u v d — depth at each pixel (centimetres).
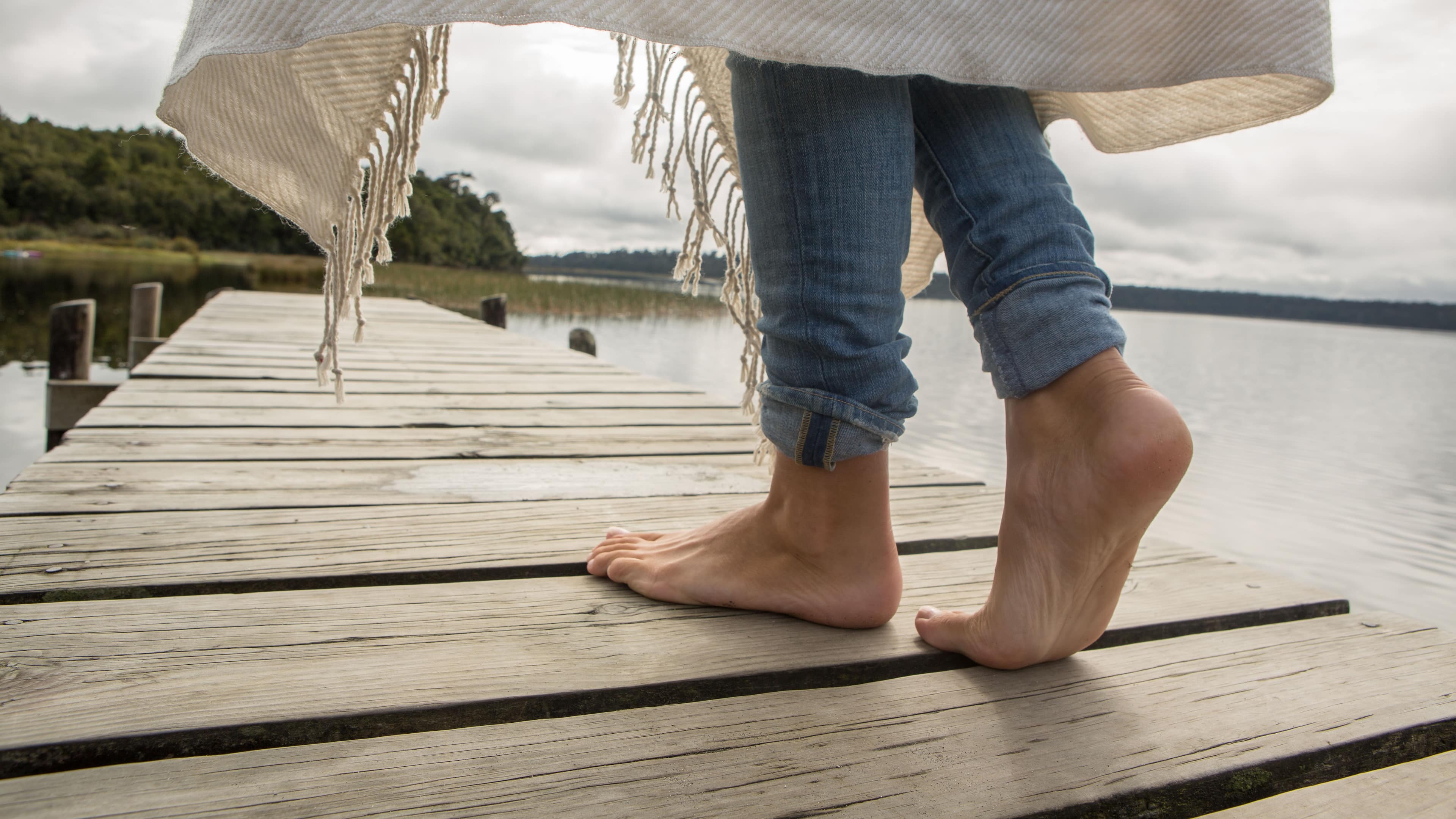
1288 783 83
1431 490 457
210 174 81
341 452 203
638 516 157
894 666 99
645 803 70
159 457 186
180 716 78
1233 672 101
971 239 87
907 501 178
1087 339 82
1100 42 75
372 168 85
